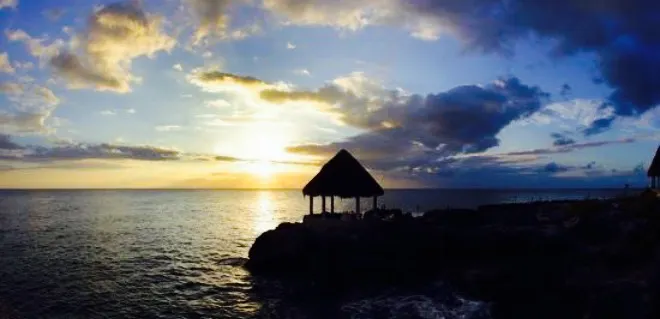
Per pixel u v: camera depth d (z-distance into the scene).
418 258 29.91
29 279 31.80
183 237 57.56
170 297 27.44
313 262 31.41
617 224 27.72
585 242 27.73
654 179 43.84
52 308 24.86
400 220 34.44
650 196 33.78
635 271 22.25
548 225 32.31
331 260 30.83
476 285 24.55
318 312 23.77
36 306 25.16
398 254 30.17
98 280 31.89
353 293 27.16
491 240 29.80
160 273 34.50
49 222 77.44
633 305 19.17
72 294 27.88
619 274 22.27
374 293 26.80
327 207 123.94
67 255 42.53
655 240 24.55
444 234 30.78
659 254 22.81
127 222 78.75
